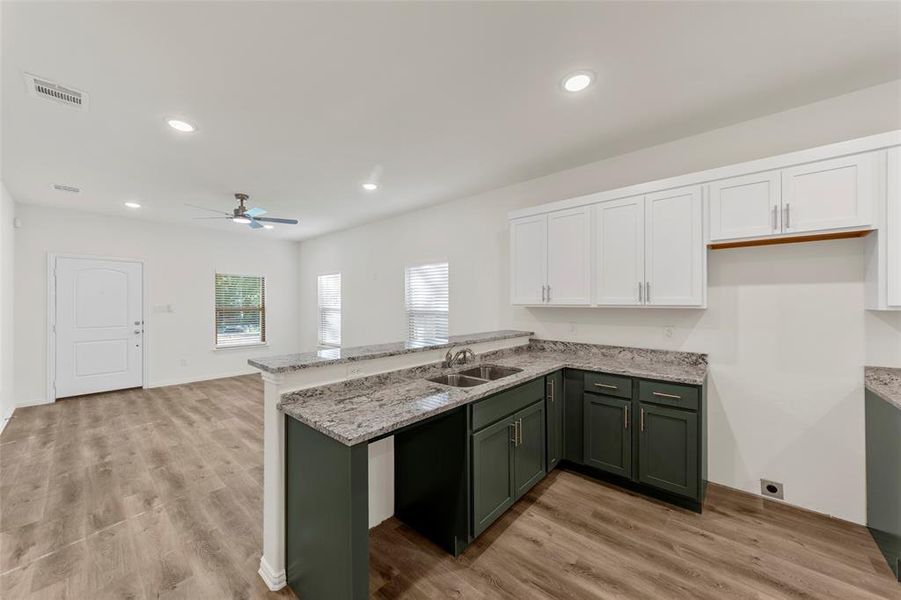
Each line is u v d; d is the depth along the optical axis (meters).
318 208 4.72
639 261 2.69
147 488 2.65
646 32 1.67
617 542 2.06
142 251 5.45
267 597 1.71
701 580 1.78
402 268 5.09
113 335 5.24
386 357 2.23
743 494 2.55
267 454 1.83
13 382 4.39
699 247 2.45
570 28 1.64
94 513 2.34
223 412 4.41
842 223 1.98
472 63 1.88
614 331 3.16
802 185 2.10
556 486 2.70
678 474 2.36
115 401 4.83
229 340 6.41
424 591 1.73
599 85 2.09
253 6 1.47
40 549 2.00
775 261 2.45
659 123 2.53
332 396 1.94
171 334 5.74
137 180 3.59
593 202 2.90
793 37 1.71
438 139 2.75
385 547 2.04
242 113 2.34
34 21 1.53
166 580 1.80
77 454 3.22
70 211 4.86
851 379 2.21
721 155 2.61
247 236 6.57
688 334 2.78
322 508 1.54
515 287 3.38
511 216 3.41
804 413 2.36
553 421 2.77
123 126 2.49
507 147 2.89
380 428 1.49
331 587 1.50
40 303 4.66
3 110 2.26
